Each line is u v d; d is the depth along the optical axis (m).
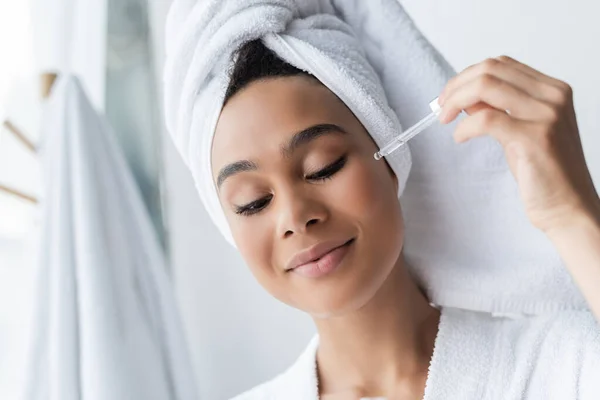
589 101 1.47
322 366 1.09
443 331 1.03
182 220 1.98
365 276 0.93
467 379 0.99
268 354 1.89
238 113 0.96
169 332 1.71
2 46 1.91
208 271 1.95
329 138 0.94
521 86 0.83
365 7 1.08
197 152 1.05
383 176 0.97
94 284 1.61
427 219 1.09
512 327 1.03
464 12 1.56
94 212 1.65
